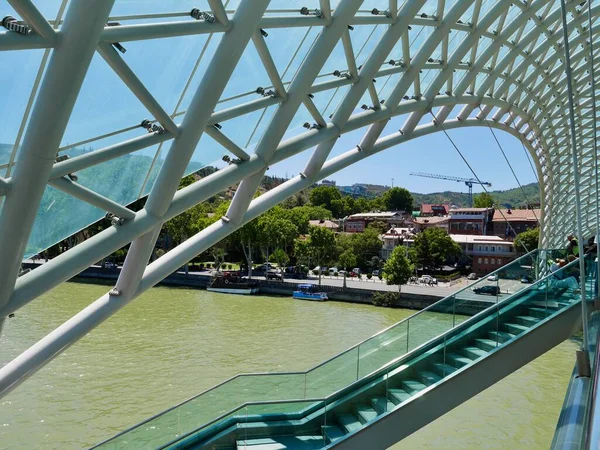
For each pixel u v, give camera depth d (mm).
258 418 13148
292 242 118062
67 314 56844
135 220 10836
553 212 58750
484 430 26672
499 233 154625
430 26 21312
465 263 130000
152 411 27906
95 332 48438
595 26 30469
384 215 178125
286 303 76500
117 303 12055
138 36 9000
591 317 13102
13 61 7875
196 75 12250
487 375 14969
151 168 12852
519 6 24859
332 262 122688
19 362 10453
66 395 30359
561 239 67938
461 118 30016
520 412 29359
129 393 30875
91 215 12000
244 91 14789
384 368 14852
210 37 11633
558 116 43094
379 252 136375
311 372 14828
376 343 15555
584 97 40562
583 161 51031
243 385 13984
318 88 16500
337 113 18094
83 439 24406
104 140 11078
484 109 32906
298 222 130500
